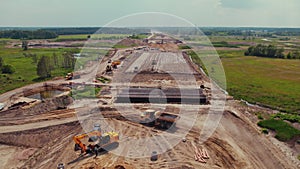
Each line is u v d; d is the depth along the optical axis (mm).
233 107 36781
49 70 57312
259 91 46625
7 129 28688
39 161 23000
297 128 30875
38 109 34969
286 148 26016
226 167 21938
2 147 25953
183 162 21828
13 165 22969
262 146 26000
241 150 24812
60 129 28828
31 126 29391
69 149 24375
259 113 35531
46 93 43875
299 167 22781
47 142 26719
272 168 22469
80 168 21078
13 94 43188
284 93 45625
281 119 33438
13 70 60375
